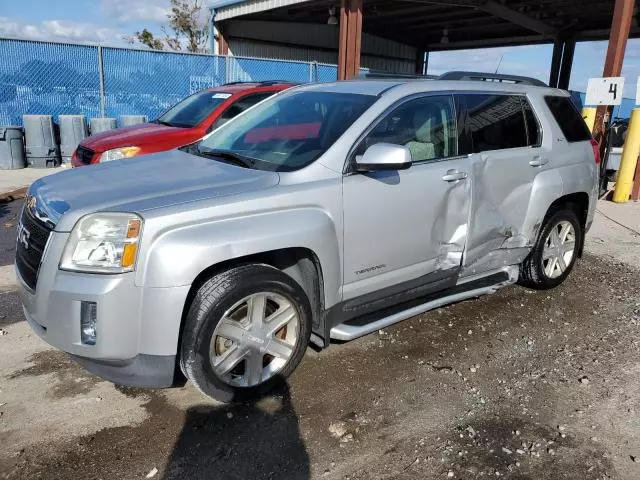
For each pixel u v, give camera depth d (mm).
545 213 4770
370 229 3543
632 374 3805
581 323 4617
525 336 4328
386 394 3445
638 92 9367
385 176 3602
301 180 3303
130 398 3311
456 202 4031
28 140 11539
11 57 11961
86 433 2982
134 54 13477
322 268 3322
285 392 3420
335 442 2986
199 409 3225
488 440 3049
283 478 2717
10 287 4996
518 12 18422
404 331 4324
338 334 3527
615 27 9664
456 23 21828
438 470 2805
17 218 7562
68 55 12609
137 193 3086
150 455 2838
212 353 2982
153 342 2828
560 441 3064
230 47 20609
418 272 3934
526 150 4617
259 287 3068
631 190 9977
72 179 3496
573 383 3664
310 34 22938
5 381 3445
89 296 2729
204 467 2771
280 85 8461
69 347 2809
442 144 4031
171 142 7328
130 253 2760
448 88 4160
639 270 6039
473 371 3766
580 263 6219
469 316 4660
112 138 7344
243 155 3795
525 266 5055
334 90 4266
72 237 2830
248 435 3014
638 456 2965
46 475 2676
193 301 2943
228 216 2982
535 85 5109
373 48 25203
